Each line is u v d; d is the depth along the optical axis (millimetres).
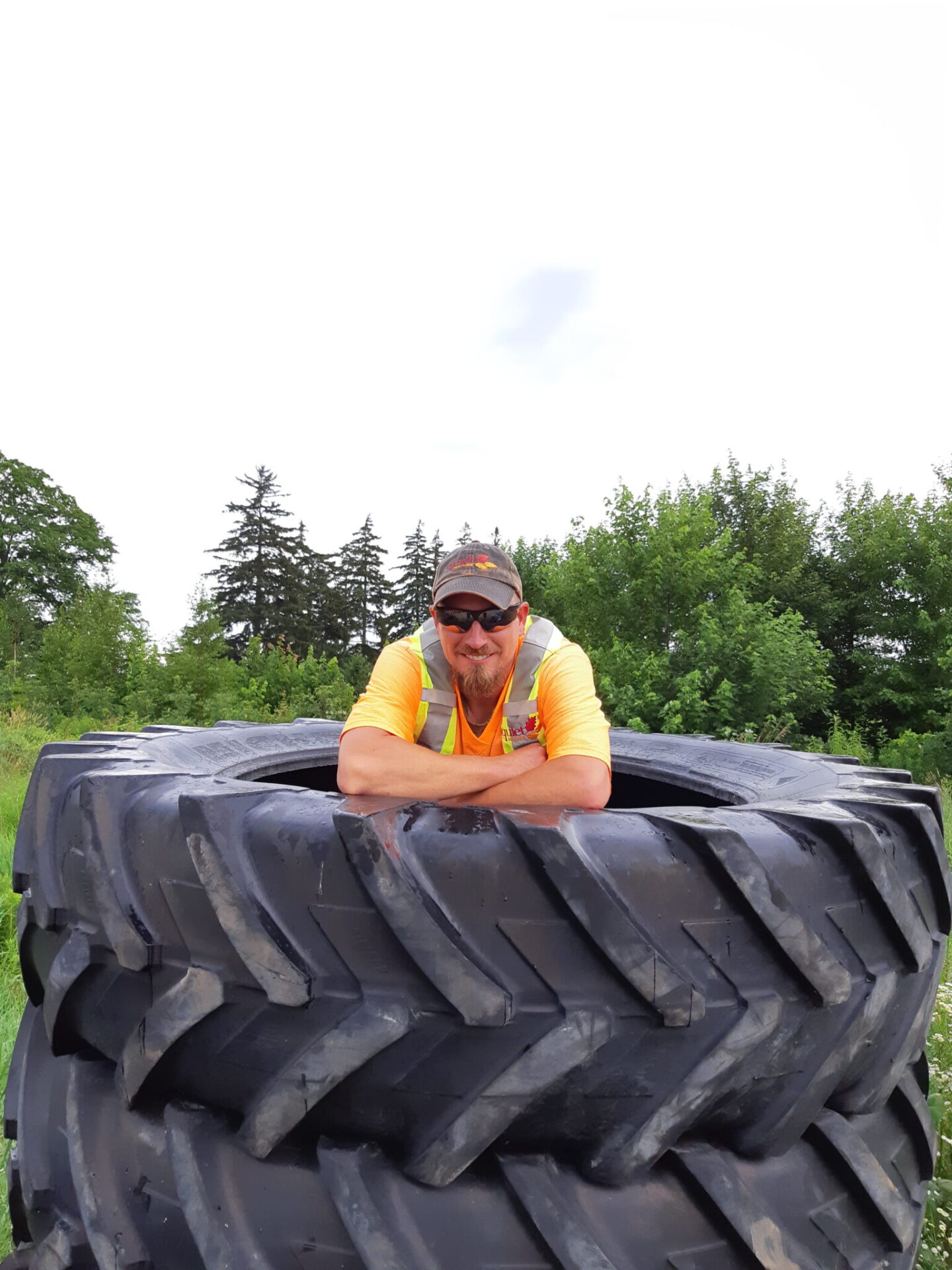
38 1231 1517
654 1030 1180
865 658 23000
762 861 1258
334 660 31156
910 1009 1443
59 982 1419
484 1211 1156
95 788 1413
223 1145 1238
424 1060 1142
